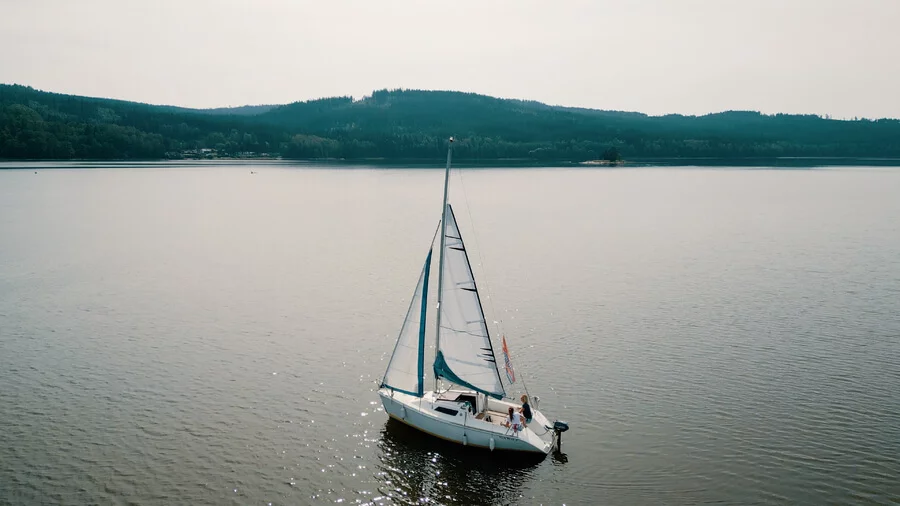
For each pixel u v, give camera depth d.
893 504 34.44
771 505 34.59
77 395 47.69
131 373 51.91
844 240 113.50
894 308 68.56
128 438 41.41
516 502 35.31
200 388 49.12
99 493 35.50
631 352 56.31
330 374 52.06
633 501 35.28
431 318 66.88
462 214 156.62
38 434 41.72
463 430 40.50
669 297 74.00
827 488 35.91
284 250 105.94
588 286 79.81
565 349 57.25
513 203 183.88
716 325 63.44
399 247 108.62
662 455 39.53
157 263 95.06
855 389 48.09
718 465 38.31
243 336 61.06
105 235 121.38
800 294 74.88
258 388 49.25
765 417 43.97
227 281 83.38
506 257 99.44
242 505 34.69
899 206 168.25
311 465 38.62
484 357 41.88
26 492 35.44
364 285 80.94
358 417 44.75
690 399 46.91
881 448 39.75
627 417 44.34
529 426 41.22
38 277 85.44
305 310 69.75
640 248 107.19
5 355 55.69
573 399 47.22
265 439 41.53
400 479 37.34
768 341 58.59
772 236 119.31
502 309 69.75
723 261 95.38
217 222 141.25
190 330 62.81
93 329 63.00
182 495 35.44
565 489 36.41
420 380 42.66
